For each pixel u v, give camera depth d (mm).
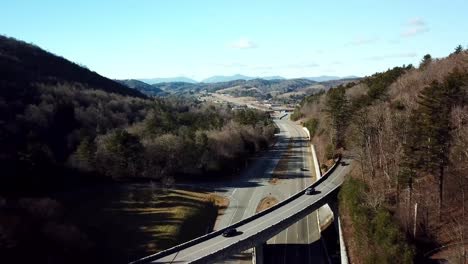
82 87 186500
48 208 82938
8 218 73438
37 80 165250
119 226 87625
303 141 179875
